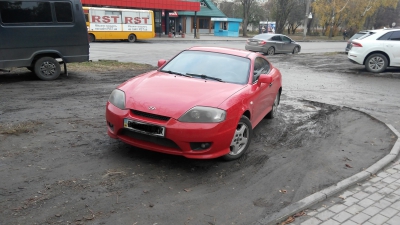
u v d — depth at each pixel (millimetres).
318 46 36312
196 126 3938
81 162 4148
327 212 3543
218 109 4094
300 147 5371
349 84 11641
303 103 8547
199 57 5605
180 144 3951
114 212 3180
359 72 14617
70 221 2986
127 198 3436
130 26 29656
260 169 4418
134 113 4137
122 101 4297
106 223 3006
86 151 4484
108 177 3830
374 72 14531
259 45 22578
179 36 45000
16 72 10562
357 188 4121
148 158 4418
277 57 20828
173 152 4031
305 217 3424
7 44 8625
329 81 12172
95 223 2990
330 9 59906
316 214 3496
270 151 5098
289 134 5996
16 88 8164
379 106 8547
